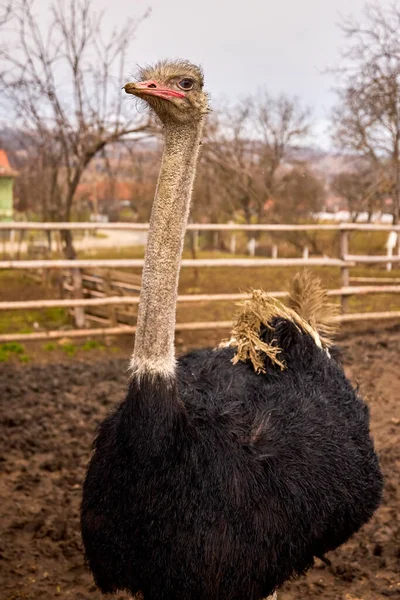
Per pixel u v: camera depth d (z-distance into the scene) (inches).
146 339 104.9
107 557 111.9
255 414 120.0
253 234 978.7
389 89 587.2
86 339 385.1
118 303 370.3
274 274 673.6
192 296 374.0
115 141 469.7
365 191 838.5
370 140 713.6
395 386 296.2
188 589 106.2
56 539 177.8
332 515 121.9
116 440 106.8
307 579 163.0
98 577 117.7
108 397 281.4
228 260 377.7
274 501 109.6
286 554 113.0
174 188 107.7
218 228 374.6
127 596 156.3
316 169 1109.7
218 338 390.6
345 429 130.6
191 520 104.0
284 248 1076.5
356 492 126.8
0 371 320.8
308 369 140.9
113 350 366.3
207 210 920.3
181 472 103.7
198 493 104.4
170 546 104.5
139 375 104.2
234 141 749.3
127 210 1354.6
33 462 221.8
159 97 105.2
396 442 237.1
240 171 486.9
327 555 170.9
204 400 118.4
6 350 360.8
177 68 107.2
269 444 114.3
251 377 133.8
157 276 106.1
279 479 111.1
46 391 290.2
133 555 108.2
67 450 228.4
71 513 189.5
